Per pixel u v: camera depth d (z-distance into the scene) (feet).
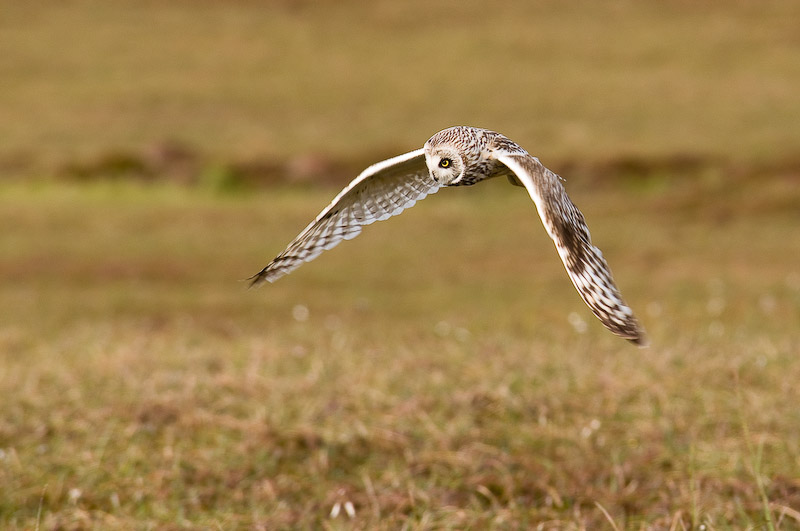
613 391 30.60
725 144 94.94
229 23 148.36
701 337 40.16
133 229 74.23
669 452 26.03
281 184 92.32
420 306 55.93
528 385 31.35
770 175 86.22
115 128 106.32
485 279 61.82
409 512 23.57
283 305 56.59
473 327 47.34
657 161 90.94
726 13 147.95
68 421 29.30
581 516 22.97
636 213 76.84
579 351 36.50
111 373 34.45
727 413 28.55
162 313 55.16
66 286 61.00
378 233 73.05
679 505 23.04
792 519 22.43
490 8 153.89
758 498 23.20
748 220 74.23
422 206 81.20
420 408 29.35
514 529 22.50
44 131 104.83
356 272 63.67
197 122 109.40
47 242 70.49
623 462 25.79
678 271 62.13
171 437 27.86
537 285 60.29
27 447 27.50
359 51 138.51
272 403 30.14
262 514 23.53
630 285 58.80
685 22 145.38
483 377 32.48
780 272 61.05
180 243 71.00
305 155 95.50
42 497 24.34
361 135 104.17
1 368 36.01
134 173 94.32
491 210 79.82
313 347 39.55
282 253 17.84
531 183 13.92
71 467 26.09
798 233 70.69
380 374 33.01
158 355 37.91
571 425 28.45
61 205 81.20
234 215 78.48
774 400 29.27
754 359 33.71
